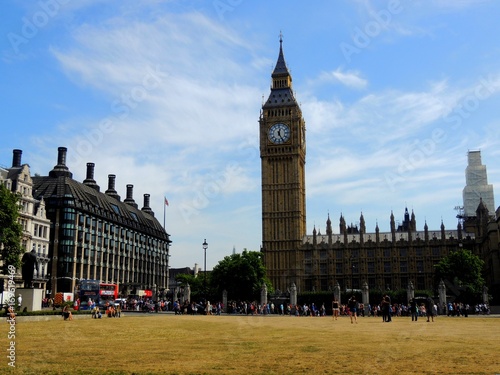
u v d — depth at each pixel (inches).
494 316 3348.9
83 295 4507.9
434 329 1708.9
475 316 3366.1
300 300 5231.3
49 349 1013.8
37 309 2386.8
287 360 863.7
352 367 787.4
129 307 4315.9
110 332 1471.5
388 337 1332.4
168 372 738.8
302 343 1157.7
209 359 878.4
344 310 3725.4
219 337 1327.5
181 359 878.4
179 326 1807.3
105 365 805.2
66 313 2127.2
